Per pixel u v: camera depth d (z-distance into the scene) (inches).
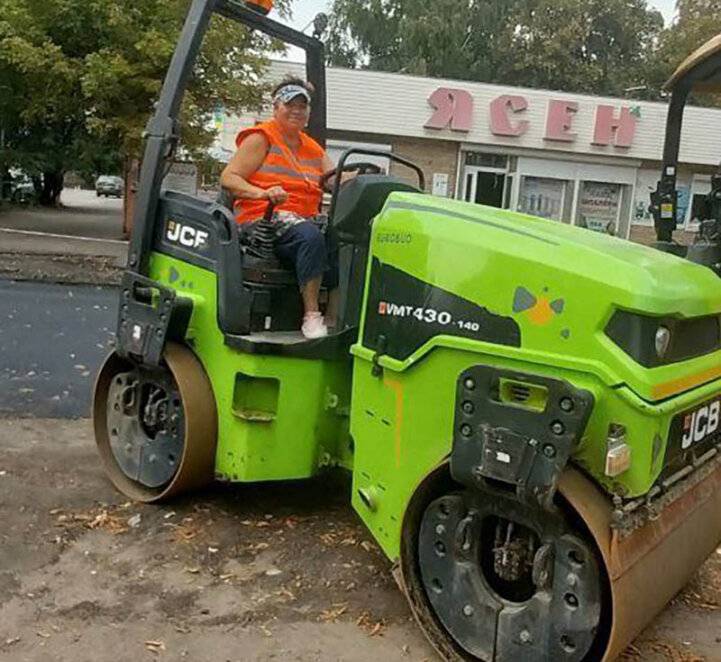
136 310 169.5
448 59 1717.5
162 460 171.3
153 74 642.2
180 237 168.4
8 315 371.9
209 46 629.0
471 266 119.3
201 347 165.2
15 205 1138.0
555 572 111.7
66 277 498.9
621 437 107.0
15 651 121.0
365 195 149.3
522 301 114.3
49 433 215.2
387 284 130.3
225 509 171.2
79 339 332.5
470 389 111.4
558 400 104.0
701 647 130.9
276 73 836.0
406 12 1726.1
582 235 127.7
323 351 156.2
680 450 117.3
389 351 129.8
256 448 157.3
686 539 124.6
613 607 105.5
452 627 121.4
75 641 124.1
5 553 148.7
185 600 136.8
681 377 113.7
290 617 133.2
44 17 634.2
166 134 169.3
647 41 1873.8
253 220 168.4
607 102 964.6
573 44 1750.7
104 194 1823.3
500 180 971.9
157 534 159.2
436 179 950.4
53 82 651.5
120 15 611.8
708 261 320.2
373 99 914.1
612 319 108.2
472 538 119.2
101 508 169.6
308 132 197.3
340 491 182.7
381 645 126.6
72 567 145.8
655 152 975.6
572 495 106.5
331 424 161.0
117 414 181.6
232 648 124.3
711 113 975.6
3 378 266.5
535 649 113.7
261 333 161.8
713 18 1658.5
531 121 952.9
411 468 126.6
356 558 152.3
